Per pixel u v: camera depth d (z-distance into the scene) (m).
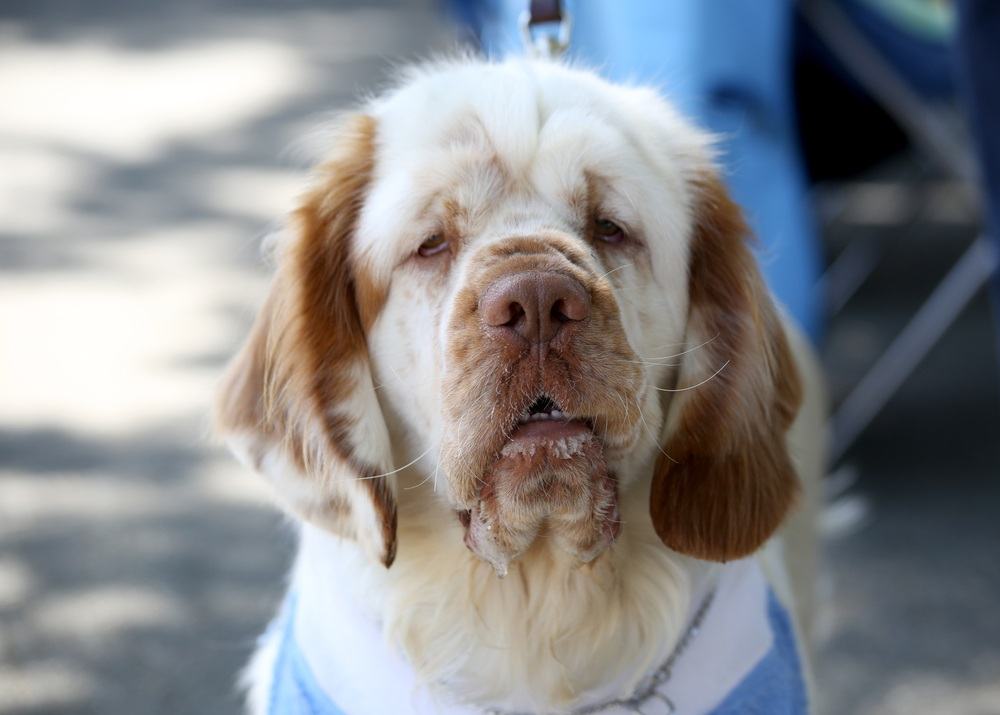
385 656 2.10
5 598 3.88
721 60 3.45
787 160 3.53
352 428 2.07
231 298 6.06
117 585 3.94
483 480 1.88
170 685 3.50
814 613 2.82
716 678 2.11
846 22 4.34
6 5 12.27
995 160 3.41
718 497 2.12
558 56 2.58
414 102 2.11
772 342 2.23
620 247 2.05
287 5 12.09
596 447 1.87
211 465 4.62
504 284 1.81
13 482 4.50
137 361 5.43
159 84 9.74
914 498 4.25
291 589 2.36
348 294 2.11
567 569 2.05
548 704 2.13
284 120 8.81
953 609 3.76
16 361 5.43
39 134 8.68
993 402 4.82
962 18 3.31
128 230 7.00
